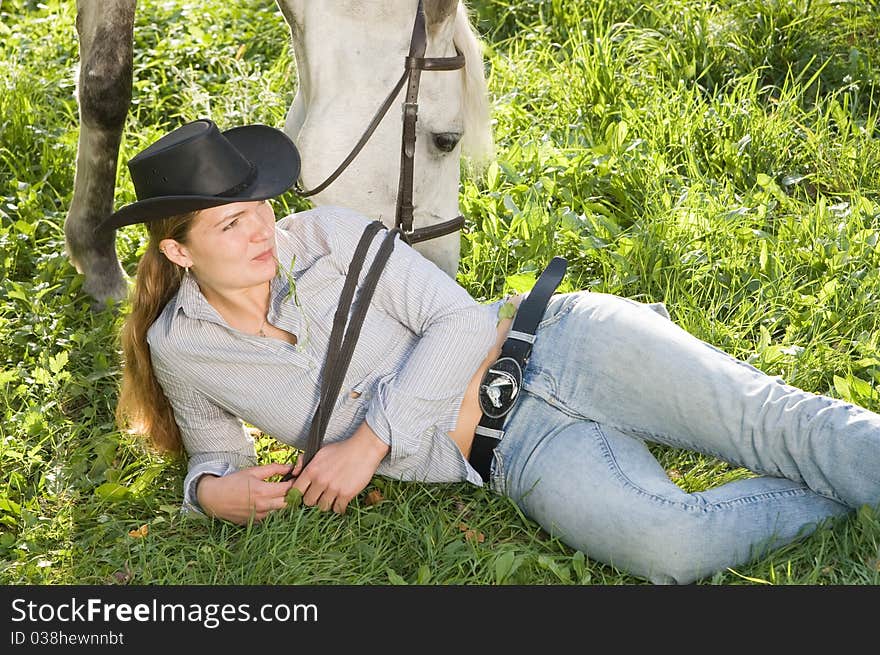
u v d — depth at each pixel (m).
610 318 3.21
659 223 5.03
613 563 3.19
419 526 3.48
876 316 4.50
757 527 3.13
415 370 3.16
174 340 3.18
